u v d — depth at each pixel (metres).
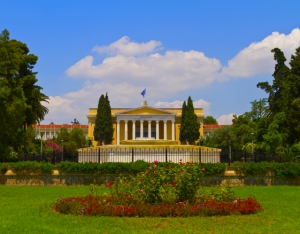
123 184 14.86
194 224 10.85
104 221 11.15
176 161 24.69
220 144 74.56
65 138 75.44
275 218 11.73
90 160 25.48
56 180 22.47
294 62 45.09
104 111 90.69
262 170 22.27
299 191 18.98
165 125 98.94
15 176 22.62
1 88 27.92
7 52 30.05
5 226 10.59
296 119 41.75
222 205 12.27
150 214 11.76
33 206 14.03
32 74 47.53
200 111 104.56
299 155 32.03
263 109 75.56
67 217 11.74
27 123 48.94
